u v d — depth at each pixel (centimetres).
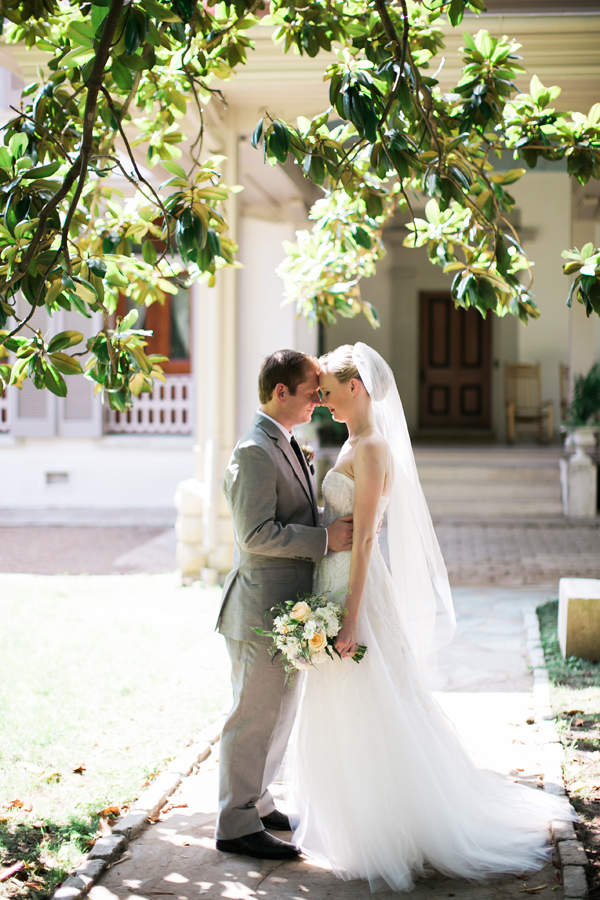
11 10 297
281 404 294
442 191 314
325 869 281
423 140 319
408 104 289
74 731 399
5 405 1268
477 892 261
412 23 342
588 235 1125
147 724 408
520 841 284
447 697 443
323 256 470
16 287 279
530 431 1355
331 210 418
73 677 480
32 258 262
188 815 319
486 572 731
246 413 1002
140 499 1225
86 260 309
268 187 869
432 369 1517
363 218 443
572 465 909
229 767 290
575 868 264
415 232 398
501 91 334
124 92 317
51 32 374
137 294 395
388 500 302
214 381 742
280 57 632
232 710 294
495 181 365
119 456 1227
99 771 352
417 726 284
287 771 345
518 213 1318
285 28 332
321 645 262
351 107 280
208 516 737
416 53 349
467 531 869
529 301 375
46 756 369
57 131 345
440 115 339
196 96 346
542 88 346
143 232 378
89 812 314
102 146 386
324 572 295
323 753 280
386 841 267
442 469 997
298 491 295
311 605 274
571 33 597
